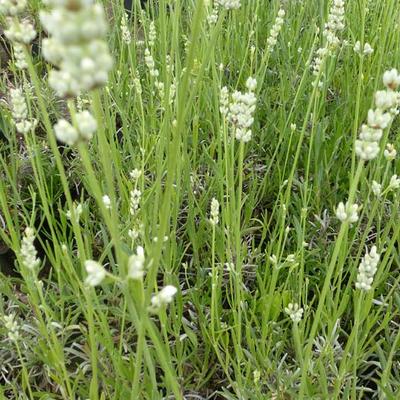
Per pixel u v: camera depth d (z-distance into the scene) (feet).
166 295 1.22
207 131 2.77
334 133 2.66
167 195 1.23
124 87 2.96
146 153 2.57
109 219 1.16
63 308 2.06
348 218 1.34
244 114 1.58
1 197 1.80
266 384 1.94
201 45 2.50
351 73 2.95
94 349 1.54
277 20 2.32
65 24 0.72
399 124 2.79
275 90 3.06
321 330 2.14
